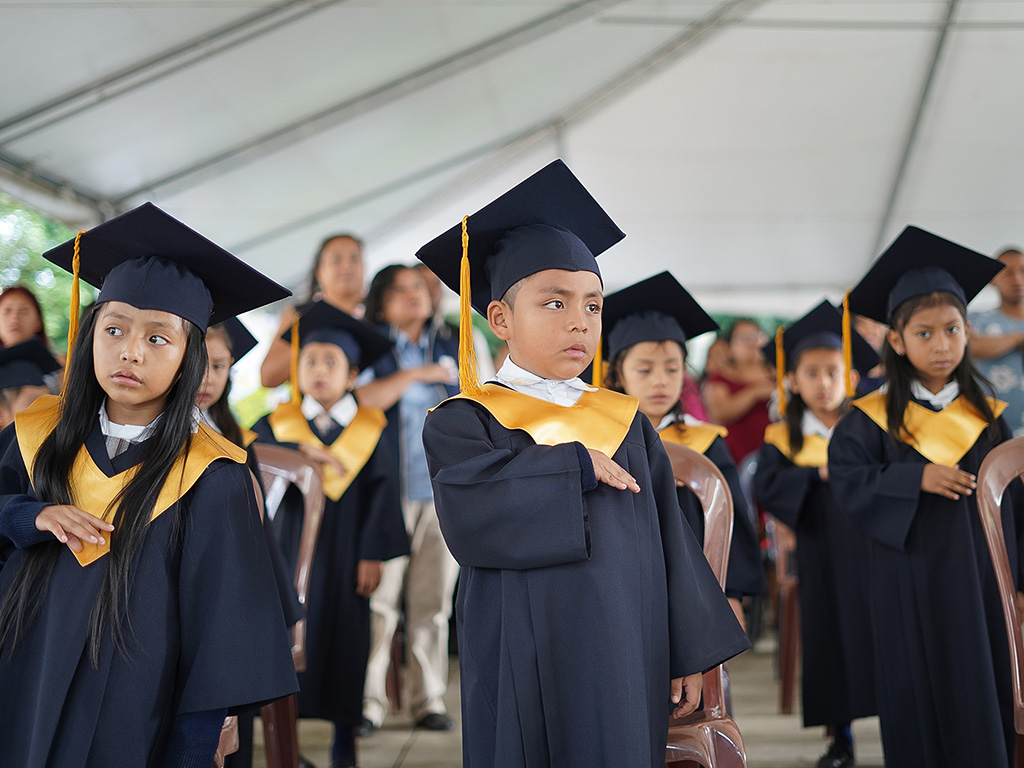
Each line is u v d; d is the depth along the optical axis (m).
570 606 1.78
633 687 1.74
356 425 3.75
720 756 2.10
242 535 1.94
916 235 2.75
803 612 3.60
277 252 6.44
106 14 3.62
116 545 1.81
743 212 7.07
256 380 7.34
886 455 2.82
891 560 2.71
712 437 3.07
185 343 1.96
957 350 2.71
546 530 1.76
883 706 2.71
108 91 4.10
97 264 2.15
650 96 6.18
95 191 4.95
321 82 4.76
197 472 1.91
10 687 1.81
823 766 3.23
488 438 1.94
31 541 1.81
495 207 2.04
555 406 1.98
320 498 2.88
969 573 2.56
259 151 5.13
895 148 6.47
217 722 1.82
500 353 5.16
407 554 3.66
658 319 2.98
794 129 6.39
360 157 5.64
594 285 1.98
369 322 4.41
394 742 3.65
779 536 4.10
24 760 1.77
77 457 1.92
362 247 4.51
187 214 5.66
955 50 5.74
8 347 3.21
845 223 7.14
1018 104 6.01
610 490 1.90
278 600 1.96
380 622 3.96
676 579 1.95
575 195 2.06
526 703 1.76
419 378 3.94
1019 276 4.07
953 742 2.54
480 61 5.19
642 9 5.36
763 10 5.56
